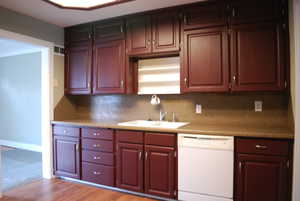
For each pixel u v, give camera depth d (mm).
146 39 2705
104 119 3352
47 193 2592
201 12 2441
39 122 4605
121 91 2854
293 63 1920
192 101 2812
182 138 2254
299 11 1751
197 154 2193
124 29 2834
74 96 3535
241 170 2053
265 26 2188
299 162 1794
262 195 1989
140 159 2465
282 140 1920
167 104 2949
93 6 2061
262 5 2199
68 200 2414
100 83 2996
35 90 4645
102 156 2703
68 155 2947
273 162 1951
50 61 3068
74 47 3199
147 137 2428
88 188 2750
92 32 3051
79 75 3160
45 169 3111
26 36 2762
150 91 2990
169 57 2887
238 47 2285
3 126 5242
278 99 2408
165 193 2350
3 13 2535
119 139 2596
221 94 2668
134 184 2510
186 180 2246
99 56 3004
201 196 2189
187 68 2502
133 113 3166
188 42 2496
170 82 2895
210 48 2398
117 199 2451
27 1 2379
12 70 5027
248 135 2012
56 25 3160
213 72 2387
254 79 2225
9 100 5113
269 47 2174
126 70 2832
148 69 2996
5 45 4055
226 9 2334
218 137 2109
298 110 1788
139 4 2482
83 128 2832
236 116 2588
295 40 1774
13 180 2996
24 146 4871
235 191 2080
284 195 1918
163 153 2354
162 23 2625
